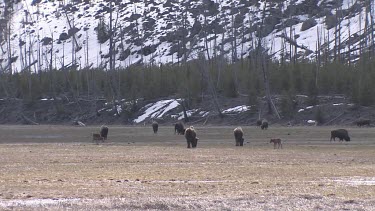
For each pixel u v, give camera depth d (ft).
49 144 237.25
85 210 82.79
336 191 102.68
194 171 135.54
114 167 145.48
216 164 152.25
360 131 285.84
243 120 359.05
